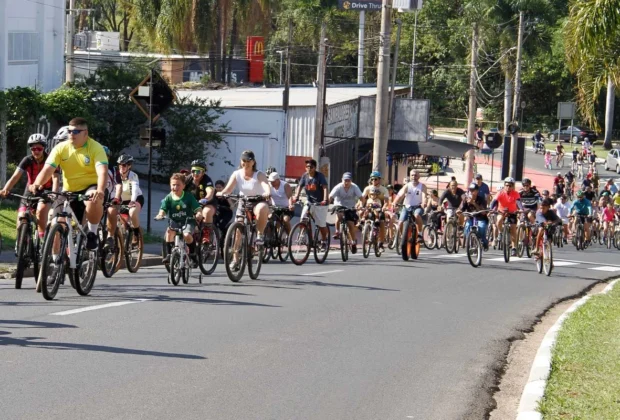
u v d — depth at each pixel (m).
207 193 20.55
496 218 32.44
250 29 85.88
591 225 47.41
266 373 11.87
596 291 26.19
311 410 10.37
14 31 44.53
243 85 79.31
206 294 17.98
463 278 25.66
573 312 19.75
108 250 19.62
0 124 35.84
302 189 26.53
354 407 10.67
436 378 12.51
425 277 25.02
